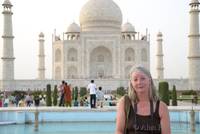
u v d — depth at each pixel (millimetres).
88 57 122812
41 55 124562
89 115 40781
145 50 123938
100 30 128125
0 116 39969
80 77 122125
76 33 131625
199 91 102562
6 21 109312
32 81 108875
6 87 107625
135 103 7660
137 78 7645
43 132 31547
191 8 107500
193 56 106375
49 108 43094
